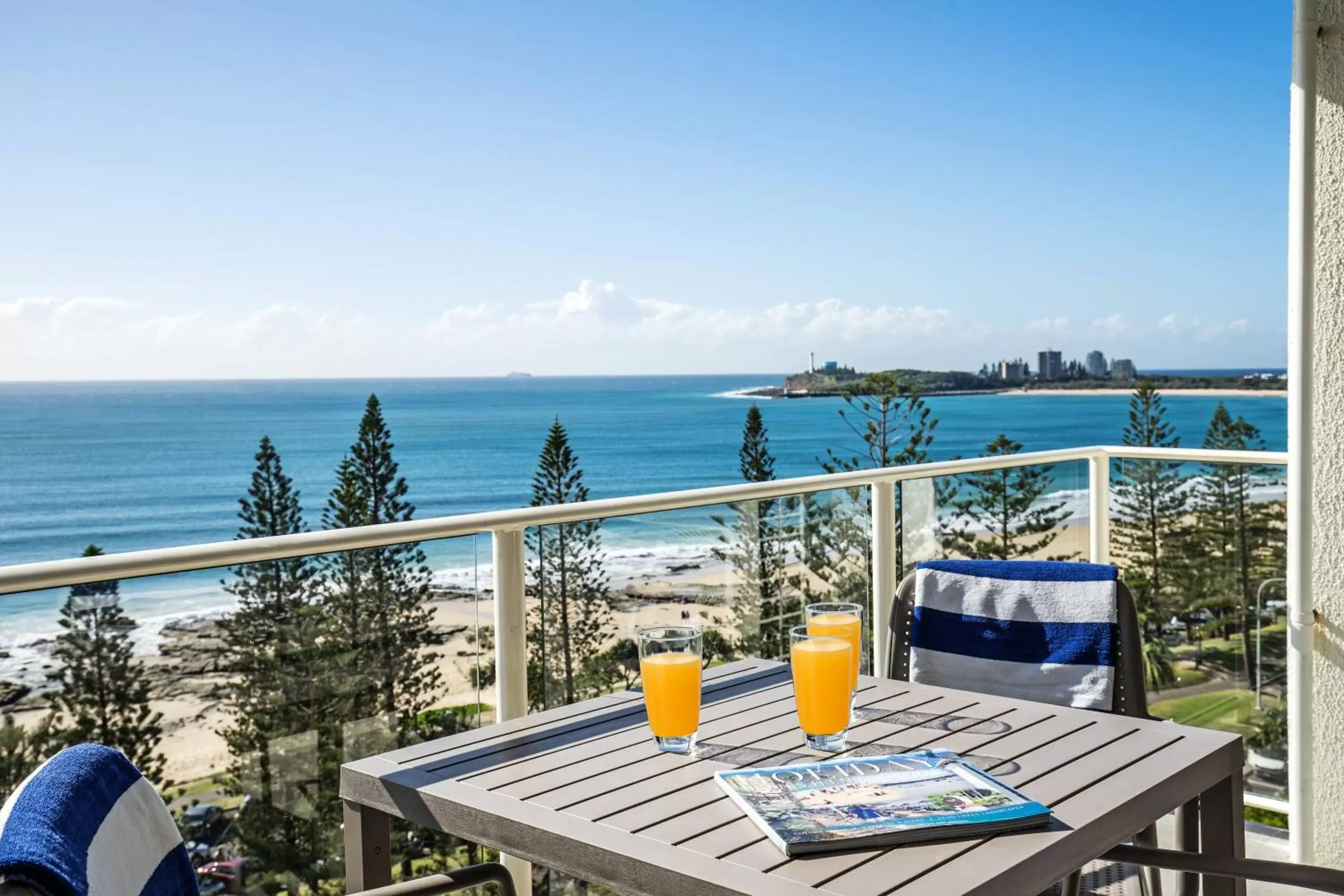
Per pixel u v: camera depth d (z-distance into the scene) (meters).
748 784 1.26
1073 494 3.38
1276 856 2.74
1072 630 1.96
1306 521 2.30
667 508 2.54
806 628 1.50
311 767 1.97
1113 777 1.29
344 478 24.50
